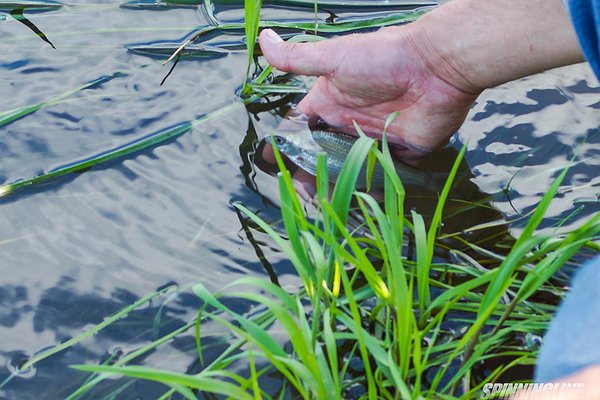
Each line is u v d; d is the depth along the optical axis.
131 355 1.50
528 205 1.92
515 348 1.55
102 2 2.59
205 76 2.31
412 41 1.99
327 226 1.54
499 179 2.00
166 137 2.08
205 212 1.87
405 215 1.90
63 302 1.64
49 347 1.55
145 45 2.41
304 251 1.50
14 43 2.38
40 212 1.86
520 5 1.83
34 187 1.92
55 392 1.47
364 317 1.61
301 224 1.46
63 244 1.78
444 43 1.93
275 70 2.37
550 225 1.85
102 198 1.90
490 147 2.10
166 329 1.59
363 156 1.50
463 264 1.75
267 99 2.25
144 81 2.27
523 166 2.03
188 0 2.61
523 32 1.84
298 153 2.07
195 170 2.00
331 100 2.17
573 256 1.77
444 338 1.57
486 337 1.55
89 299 1.65
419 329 1.51
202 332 1.58
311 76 2.24
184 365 1.52
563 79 2.32
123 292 1.67
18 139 2.05
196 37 2.46
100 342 1.57
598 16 1.19
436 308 1.62
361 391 1.48
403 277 1.33
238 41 2.47
